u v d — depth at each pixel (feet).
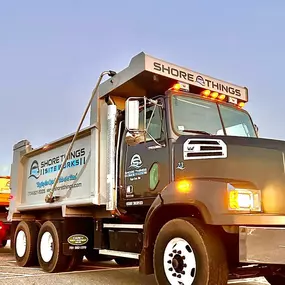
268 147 15.97
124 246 21.11
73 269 26.09
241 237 14.40
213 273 14.83
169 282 16.25
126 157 21.12
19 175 32.55
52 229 25.71
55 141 27.14
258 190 15.40
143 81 20.79
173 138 18.48
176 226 16.24
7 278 23.13
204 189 15.66
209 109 20.48
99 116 22.91
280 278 19.42
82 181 24.02
